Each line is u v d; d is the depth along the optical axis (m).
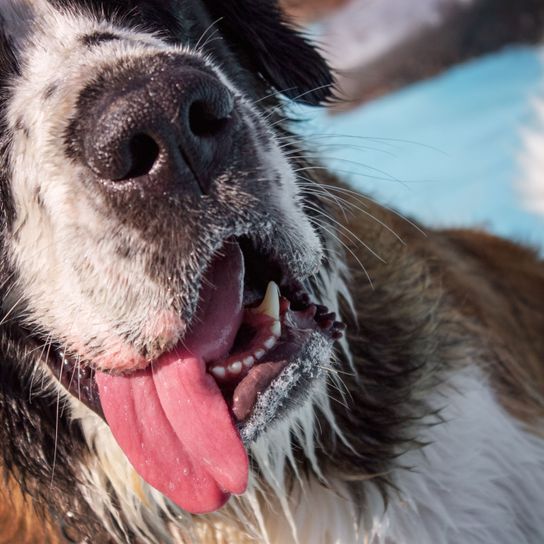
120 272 0.55
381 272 0.73
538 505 0.73
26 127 0.58
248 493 0.65
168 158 0.54
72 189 0.55
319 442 0.67
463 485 0.70
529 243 0.97
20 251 0.59
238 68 0.71
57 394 0.63
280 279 0.59
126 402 0.58
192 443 0.57
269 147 0.58
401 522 0.68
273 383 0.57
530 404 0.79
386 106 1.91
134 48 0.58
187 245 0.55
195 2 0.70
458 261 0.86
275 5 0.77
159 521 0.66
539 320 0.89
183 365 0.57
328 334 0.60
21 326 0.61
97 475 0.65
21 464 0.65
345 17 2.19
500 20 2.03
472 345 0.76
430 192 1.53
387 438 0.68
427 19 2.07
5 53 0.60
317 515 0.67
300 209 0.59
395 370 0.70
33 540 0.67
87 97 0.55
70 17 0.61
